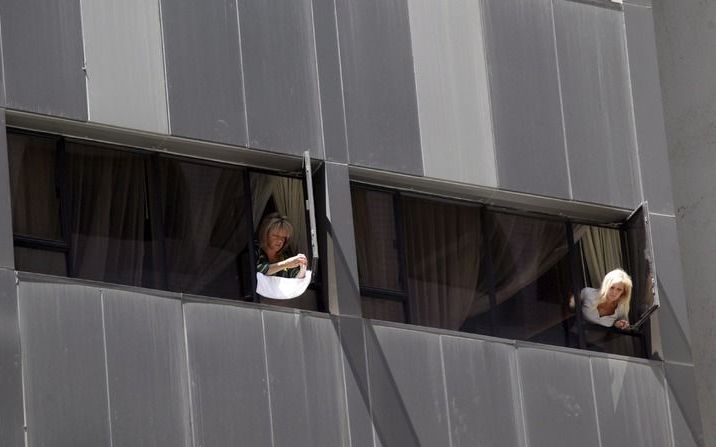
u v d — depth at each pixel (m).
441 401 63.84
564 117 69.25
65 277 59.19
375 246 66.19
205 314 60.50
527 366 65.94
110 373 58.34
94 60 61.19
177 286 62.50
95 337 58.41
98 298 58.81
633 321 69.25
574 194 68.75
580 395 66.62
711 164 77.12
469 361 64.88
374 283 65.81
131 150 62.66
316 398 61.72
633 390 67.75
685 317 69.69
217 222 63.62
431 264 67.19
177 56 62.62
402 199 67.25
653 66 71.31
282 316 61.91
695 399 68.69
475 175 67.06
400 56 66.69
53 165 61.28
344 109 65.19
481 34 68.44
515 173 67.81
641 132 70.50
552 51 69.69
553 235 69.69
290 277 63.16
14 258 59.81
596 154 69.56
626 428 67.12
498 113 68.06
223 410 60.00
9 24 59.97
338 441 61.69
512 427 64.88
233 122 63.06
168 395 59.16
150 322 59.50
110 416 58.00
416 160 66.12
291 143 63.94
